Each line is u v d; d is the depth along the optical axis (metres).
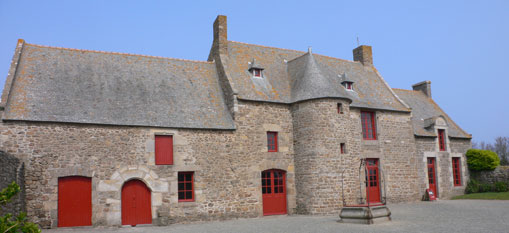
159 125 14.86
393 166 19.97
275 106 17.52
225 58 18.59
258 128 16.91
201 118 15.98
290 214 16.94
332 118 16.91
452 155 23.59
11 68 14.33
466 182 24.05
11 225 6.12
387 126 20.17
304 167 16.91
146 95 15.91
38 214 12.82
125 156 14.26
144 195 14.54
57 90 14.44
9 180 11.17
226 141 16.12
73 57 16.20
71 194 13.48
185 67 18.25
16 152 12.73
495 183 23.06
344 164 17.00
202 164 15.52
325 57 21.75
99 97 14.91
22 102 13.41
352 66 22.31
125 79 16.25
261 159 16.72
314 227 12.40
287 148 17.42
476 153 24.06
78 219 13.47
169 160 15.06
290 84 18.86
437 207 17.52
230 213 15.77
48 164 13.12
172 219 14.62
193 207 15.09
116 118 14.34
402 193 20.06
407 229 11.40
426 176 21.58
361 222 12.91
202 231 12.31
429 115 24.66
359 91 20.34
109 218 13.72
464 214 14.64
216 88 17.84
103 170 13.86
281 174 17.38
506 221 12.50
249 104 16.89
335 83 19.72
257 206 16.38
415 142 21.58
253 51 19.95
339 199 16.56
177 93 16.66
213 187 15.59
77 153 13.56
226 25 19.12
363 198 18.14
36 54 15.61
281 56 20.69
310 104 17.03
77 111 13.96
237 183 16.08
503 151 50.78
